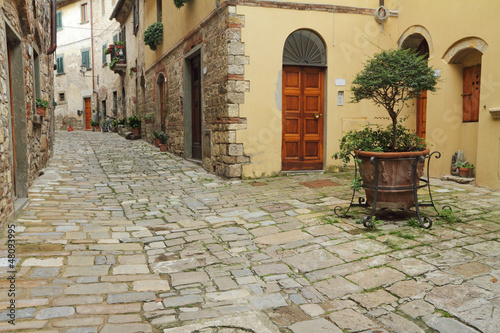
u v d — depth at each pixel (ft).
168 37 39.78
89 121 83.25
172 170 30.07
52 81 41.04
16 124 19.29
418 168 14.94
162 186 24.63
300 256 12.84
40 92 28.68
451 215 15.26
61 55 87.81
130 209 19.38
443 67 23.70
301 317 9.29
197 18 30.71
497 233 13.65
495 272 10.76
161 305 9.82
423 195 19.79
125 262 12.58
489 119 20.68
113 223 16.83
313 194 21.13
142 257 13.09
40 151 27.07
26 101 20.81
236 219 17.26
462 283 10.30
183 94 35.04
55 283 10.68
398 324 8.79
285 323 9.03
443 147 24.08
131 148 43.52
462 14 22.15
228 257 13.10
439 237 13.55
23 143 19.34
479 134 21.31
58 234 14.79
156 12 44.39
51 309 9.30
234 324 8.96
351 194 20.81
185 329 8.70
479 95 22.49
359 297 10.06
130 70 59.77
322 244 13.65
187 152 35.24
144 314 9.34
